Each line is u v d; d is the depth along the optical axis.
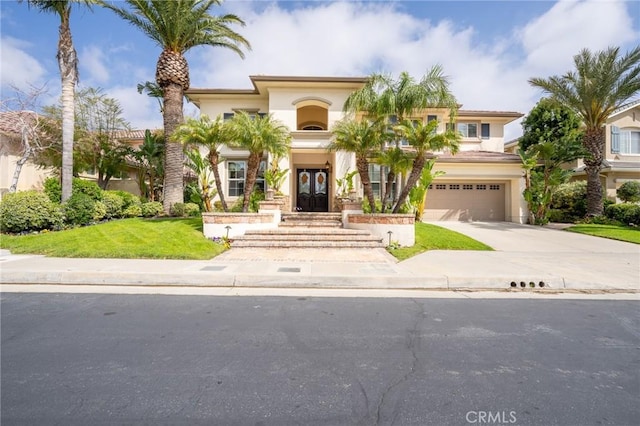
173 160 16.33
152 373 3.52
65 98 14.74
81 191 15.24
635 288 7.29
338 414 2.85
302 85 17.89
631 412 2.92
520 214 19.06
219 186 12.84
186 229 12.91
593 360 3.91
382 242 12.07
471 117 22.36
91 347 4.14
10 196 12.73
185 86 16.41
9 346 4.16
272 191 14.95
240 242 11.53
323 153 19.06
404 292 7.02
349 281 7.48
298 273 7.82
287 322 5.07
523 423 2.76
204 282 7.49
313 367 3.67
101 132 22.06
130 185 25.70
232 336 4.52
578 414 2.89
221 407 2.93
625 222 17.95
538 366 3.75
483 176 19.22
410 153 13.03
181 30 15.57
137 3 14.83
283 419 2.77
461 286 7.48
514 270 8.38
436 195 19.80
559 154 18.30
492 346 4.27
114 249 10.10
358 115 18.03
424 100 12.48
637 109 23.62
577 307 6.03
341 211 15.51
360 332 4.69
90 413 2.84
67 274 7.54
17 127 17.59
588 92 18.19
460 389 3.26
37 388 3.21
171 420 2.75
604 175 22.33
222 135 12.24
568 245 12.87
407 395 3.14
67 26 14.88
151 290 6.98
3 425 2.67
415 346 4.24
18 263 8.64
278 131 12.52
